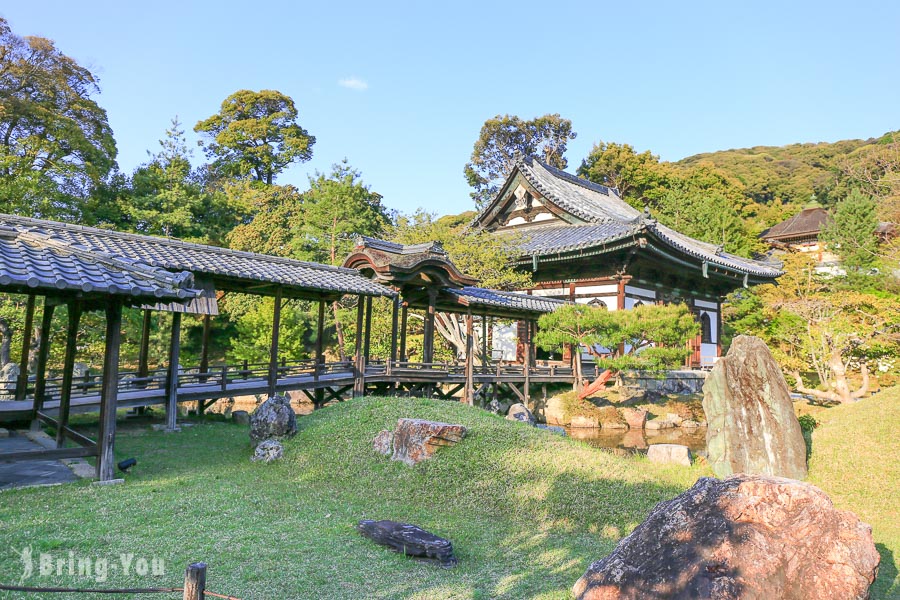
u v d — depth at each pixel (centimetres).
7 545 577
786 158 8719
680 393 2530
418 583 556
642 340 2067
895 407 1253
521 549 680
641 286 2781
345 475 943
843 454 1130
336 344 3478
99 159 2988
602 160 5306
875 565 436
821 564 430
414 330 2734
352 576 561
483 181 6088
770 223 5988
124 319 2234
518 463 918
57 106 2884
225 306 3072
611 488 855
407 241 2700
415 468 929
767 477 497
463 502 839
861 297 2392
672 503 511
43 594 482
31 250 816
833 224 4009
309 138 5684
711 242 4175
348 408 1262
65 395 988
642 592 455
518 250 2684
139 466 955
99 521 664
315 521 723
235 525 679
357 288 1700
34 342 2136
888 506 952
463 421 1111
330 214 3412
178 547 598
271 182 5531
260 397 2223
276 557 590
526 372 2183
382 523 678
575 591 514
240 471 962
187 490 816
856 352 2491
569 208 3062
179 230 3538
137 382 1258
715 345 3347
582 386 2316
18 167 2472
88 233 1324
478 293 2120
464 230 2758
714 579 429
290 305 2934
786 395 1109
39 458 798
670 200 4591
